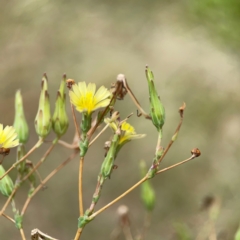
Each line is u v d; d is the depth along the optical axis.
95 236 1.09
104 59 1.48
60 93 0.52
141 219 1.10
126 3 1.62
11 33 1.41
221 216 0.92
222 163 1.16
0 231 1.08
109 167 0.50
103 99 0.50
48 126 0.51
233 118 1.24
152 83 0.50
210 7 0.65
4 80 1.44
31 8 1.40
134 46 1.51
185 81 1.34
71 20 1.55
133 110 1.30
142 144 1.26
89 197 1.20
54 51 1.51
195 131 1.24
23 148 0.52
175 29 1.23
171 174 1.19
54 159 1.26
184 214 1.07
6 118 1.35
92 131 0.50
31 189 0.52
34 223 1.13
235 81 1.27
